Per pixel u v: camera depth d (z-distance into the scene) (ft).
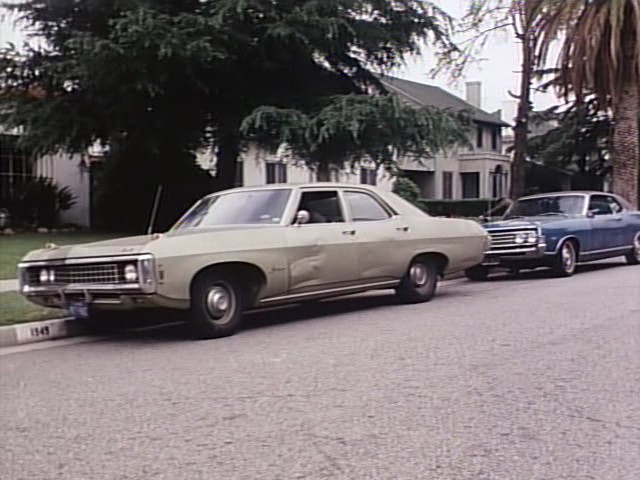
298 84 69.10
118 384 18.99
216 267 25.11
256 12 60.13
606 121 111.75
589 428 14.82
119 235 69.92
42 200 77.30
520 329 25.88
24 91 66.95
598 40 63.26
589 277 44.04
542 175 130.21
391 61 70.85
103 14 61.98
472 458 13.19
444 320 28.17
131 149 74.23
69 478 12.55
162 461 13.25
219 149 72.13
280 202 28.27
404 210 32.65
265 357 21.94
